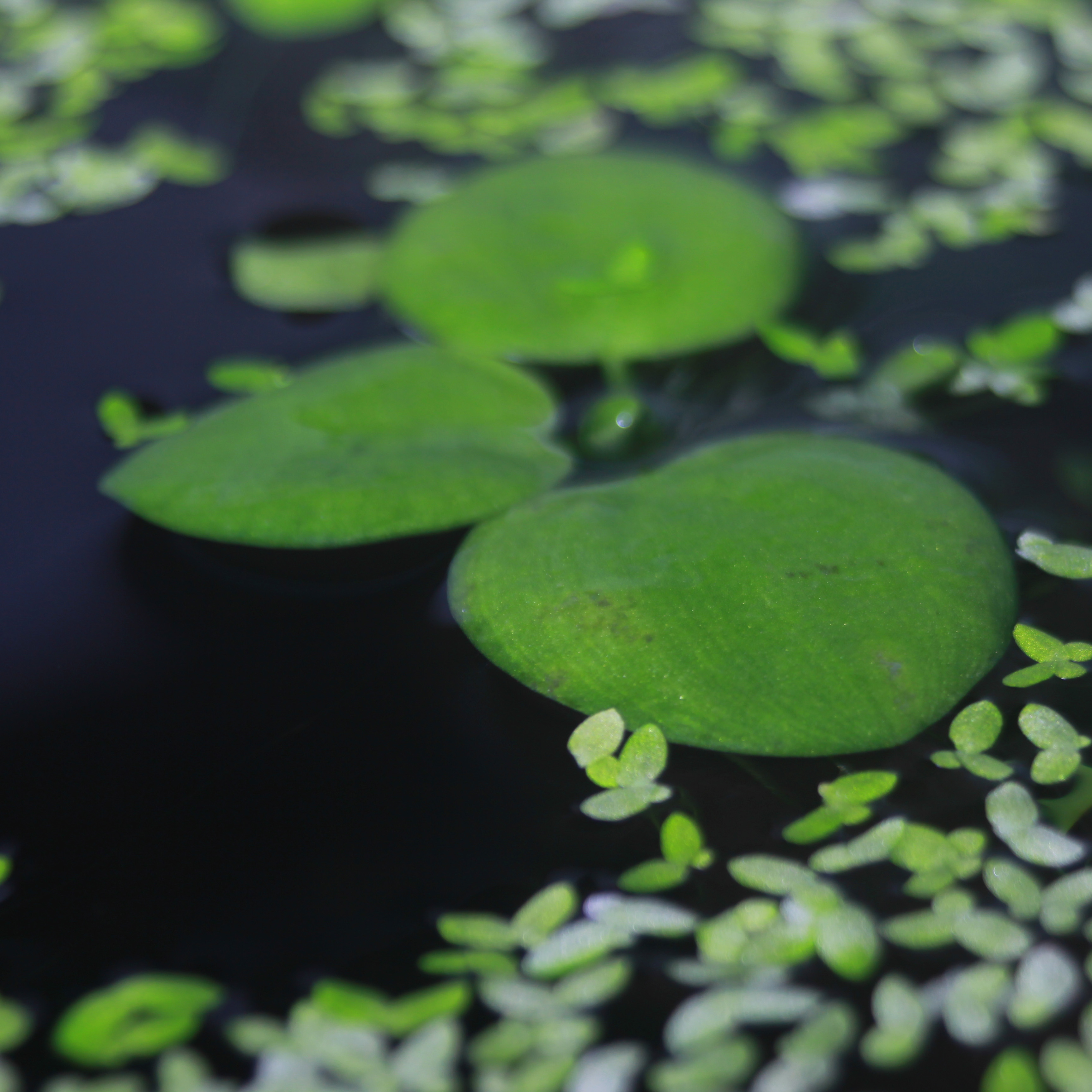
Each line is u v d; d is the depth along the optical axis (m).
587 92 0.29
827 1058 0.22
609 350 0.25
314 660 0.24
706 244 0.26
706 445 0.25
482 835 0.23
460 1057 0.22
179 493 0.24
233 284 0.26
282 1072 0.22
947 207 0.26
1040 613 0.24
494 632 0.23
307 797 0.23
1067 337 0.25
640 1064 0.22
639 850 0.23
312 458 0.24
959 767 0.23
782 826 0.23
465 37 0.31
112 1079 0.22
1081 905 0.22
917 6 0.31
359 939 0.22
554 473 0.24
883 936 0.22
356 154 0.27
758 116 0.28
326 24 0.31
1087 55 0.29
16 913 0.23
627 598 0.23
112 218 0.27
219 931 0.23
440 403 0.24
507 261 0.26
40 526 0.24
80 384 0.25
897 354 0.25
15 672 0.23
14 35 0.30
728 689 0.23
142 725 0.23
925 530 0.23
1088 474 0.24
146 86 0.29
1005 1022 0.22
